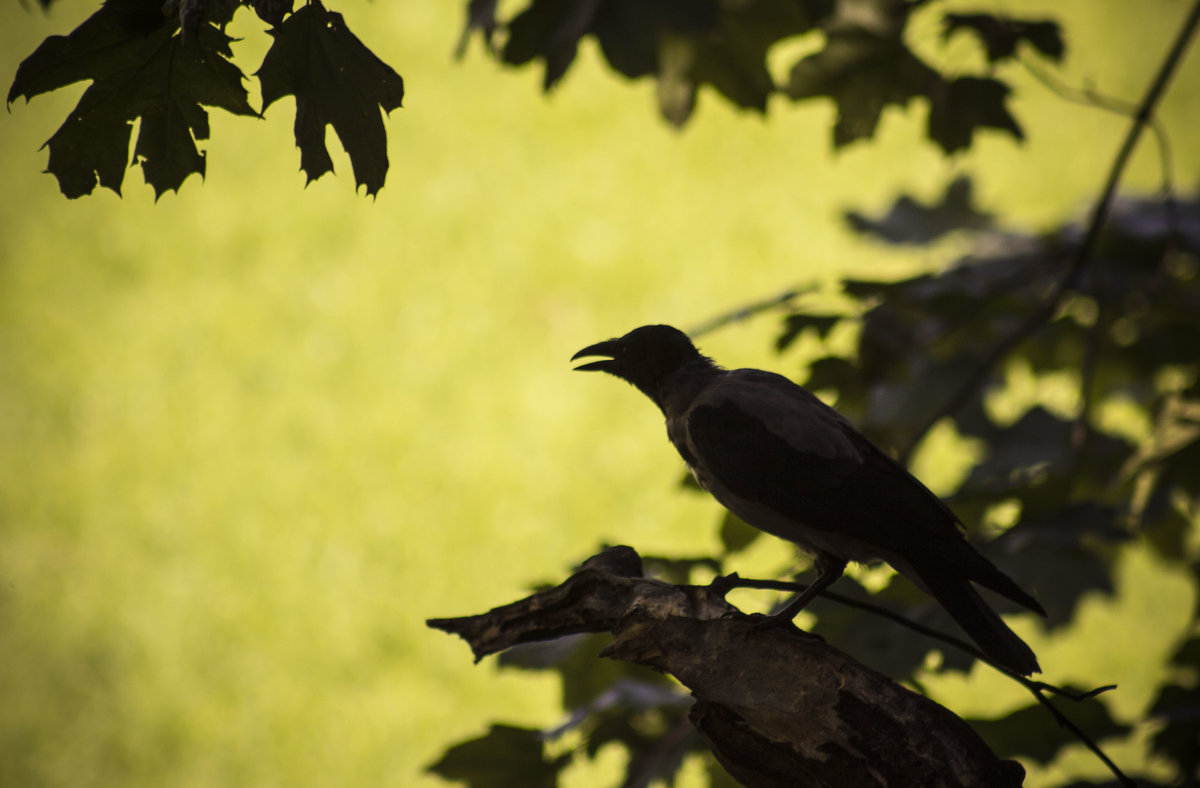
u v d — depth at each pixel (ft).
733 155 77.56
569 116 81.20
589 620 16.49
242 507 51.85
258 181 75.15
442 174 76.07
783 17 22.48
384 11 91.91
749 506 17.89
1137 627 43.91
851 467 17.22
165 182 13.61
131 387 58.85
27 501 51.65
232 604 46.85
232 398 58.39
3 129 79.30
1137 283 26.66
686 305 64.49
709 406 18.20
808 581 19.76
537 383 59.00
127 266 67.77
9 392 58.08
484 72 86.07
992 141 82.64
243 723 41.75
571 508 51.24
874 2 23.47
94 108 13.07
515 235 70.69
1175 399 24.47
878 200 72.90
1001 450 25.75
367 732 41.24
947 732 14.14
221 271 67.82
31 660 44.04
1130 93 88.17
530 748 19.66
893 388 26.63
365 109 12.94
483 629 17.21
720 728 15.39
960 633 19.25
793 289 23.80
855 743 14.32
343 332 63.10
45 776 39.70
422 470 53.88
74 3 87.45
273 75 12.80
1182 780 20.48
